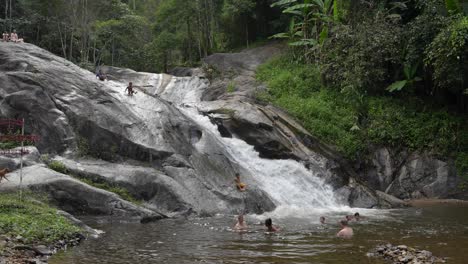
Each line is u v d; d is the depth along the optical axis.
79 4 37.50
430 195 24.55
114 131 18.94
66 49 39.66
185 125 20.66
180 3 45.78
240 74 37.59
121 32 42.94
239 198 17.84
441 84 25.53
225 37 48.81
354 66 28.36
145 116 20.11
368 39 28.08
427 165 25.30
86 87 20.69
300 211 18.73
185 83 36.84
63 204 14.91
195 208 16.41
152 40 51.88
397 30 27.83
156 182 16.72
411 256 10.08
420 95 29.19
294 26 38.00
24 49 22.97
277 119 25.81
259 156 23.44
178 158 18.44
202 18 47.09
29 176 15.27
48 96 19.44
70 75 21.14
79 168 17.03
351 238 12.68
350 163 25.80
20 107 18.88
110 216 15.09
